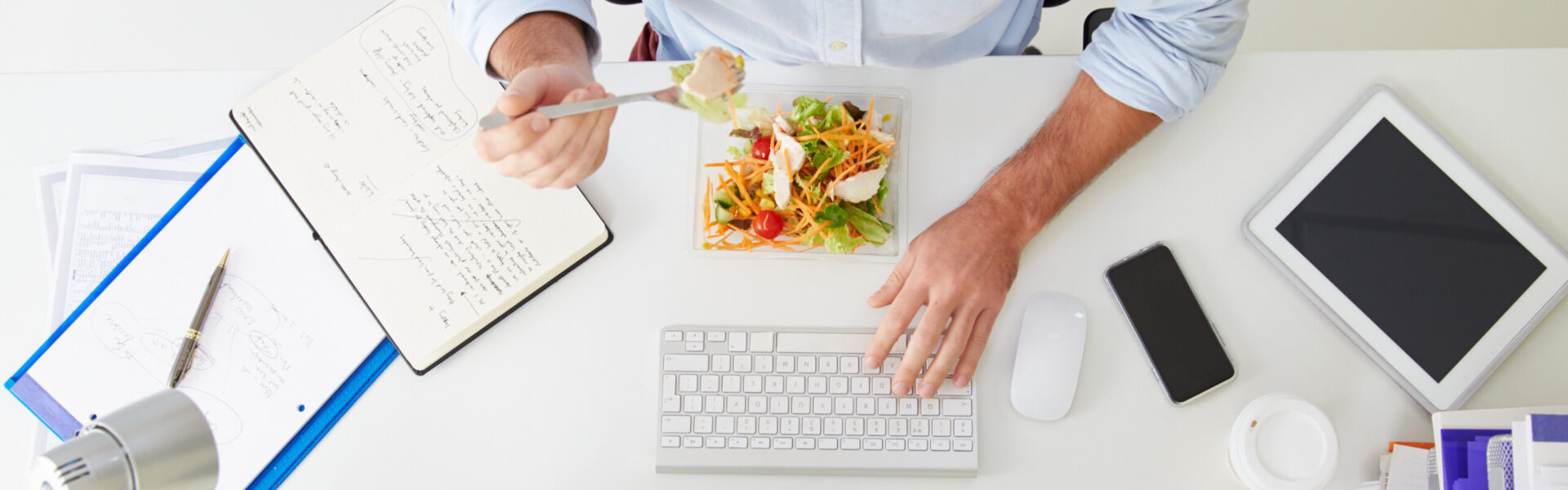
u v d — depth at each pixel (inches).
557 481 35.9
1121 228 38.0
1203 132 38.8
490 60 34.3
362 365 36.7
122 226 38.2
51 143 38.6
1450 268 36.9
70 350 36.5
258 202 37.6
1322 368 36.9
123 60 68.3
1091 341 37.0
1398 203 37.5
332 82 38.0
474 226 36.7
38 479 22.6
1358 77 39.2
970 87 39.0
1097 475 36.1
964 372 36.0
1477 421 31.6
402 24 38.7
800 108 36.5
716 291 37.3
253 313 36.9
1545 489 26.8
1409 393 36.4
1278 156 38.5
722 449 35.8
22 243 38.1
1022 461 36.2
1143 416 36.4
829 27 35.9
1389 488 34.8
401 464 35.9
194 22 68.6
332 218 36.7
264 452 35.9
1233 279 37.7
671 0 36.5
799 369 36.5
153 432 23.8
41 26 68.5
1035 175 37.1
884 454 35.9
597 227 36.9
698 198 37.8
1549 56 39.0
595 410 36.3
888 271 37.7
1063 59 39.2
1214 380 36.6
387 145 37.4
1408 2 68.6
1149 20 34.9
